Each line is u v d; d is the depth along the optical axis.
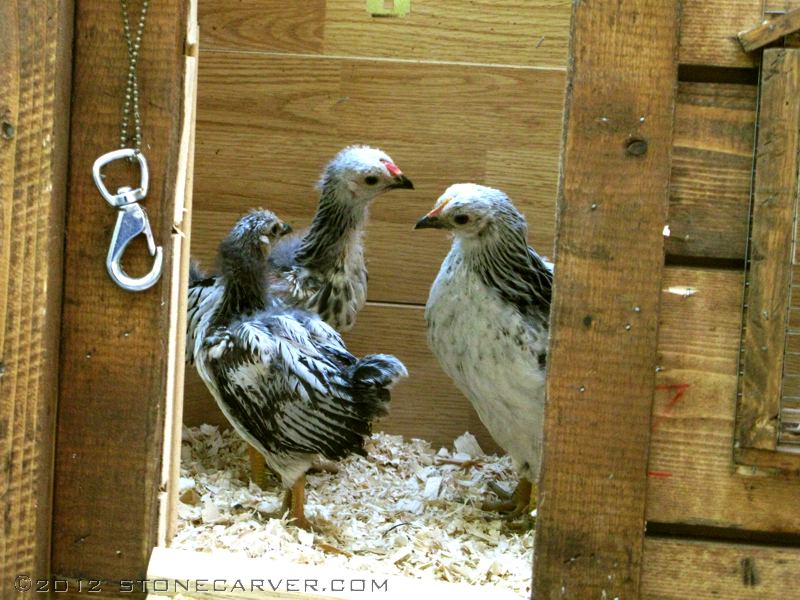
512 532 1.59
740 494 1.09
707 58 1.07
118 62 1.08
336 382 1.50
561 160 1.08
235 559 1.14
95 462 1.11
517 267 1.54
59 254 1.09
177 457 1.26
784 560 1.09
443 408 1.81
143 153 1.09
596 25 1.06
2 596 1.08
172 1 1.08
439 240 1.77
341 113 1.74
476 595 1.13
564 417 1.09
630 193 1.07
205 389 1.80
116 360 1.10
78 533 1.12
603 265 1.07
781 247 1.06
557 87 1.71
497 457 1.80
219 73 1.73
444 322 1.57
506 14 1.70
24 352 1.07
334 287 1.72
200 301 1.64
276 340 1.52
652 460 1.09
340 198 1.69
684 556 1.10
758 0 1.06
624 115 1.06
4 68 1.05
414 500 1.66
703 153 1.08
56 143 1.06
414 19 1.71
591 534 1.09
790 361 1.10
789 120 1.05
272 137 1.74
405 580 1.14
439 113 1.73
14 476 1.08
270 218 1.61
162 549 1.13
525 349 1.50
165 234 1.10
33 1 1.05
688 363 1.09
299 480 1.53
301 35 1.72
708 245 1.08
